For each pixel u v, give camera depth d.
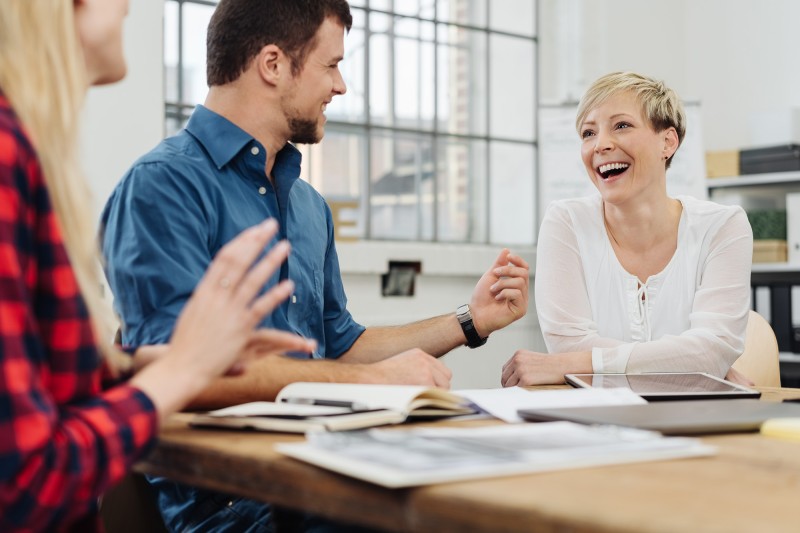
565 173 5.16
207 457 0.94
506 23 5.40
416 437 0.89
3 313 0.72
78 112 0.85
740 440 1.01
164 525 1.36
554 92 5.49
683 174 4.95
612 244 2.22
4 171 0.74
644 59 5.55
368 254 4.45
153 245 1.43
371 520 0.77
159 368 0.85
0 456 0.70
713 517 0.63
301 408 1.11
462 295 4.92
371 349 1.84
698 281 2.14
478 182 5.33
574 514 0.64
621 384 1.51
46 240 0.79
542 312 2.19
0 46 0.81
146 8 3.64
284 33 1.61
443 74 5.21
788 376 4.36
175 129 4.19
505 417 1.14
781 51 5.34
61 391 0.83
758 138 4.84
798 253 4.54
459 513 0.70
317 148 4.76
